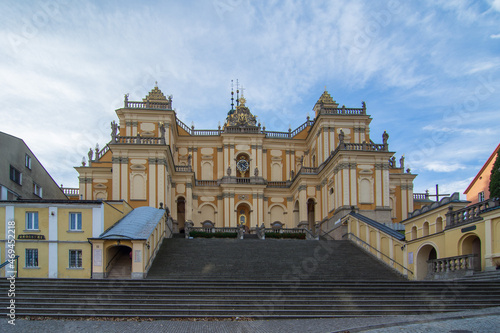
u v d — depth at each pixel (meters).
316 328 16.31
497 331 14.23
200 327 16.75
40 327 16.55
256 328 16.55
